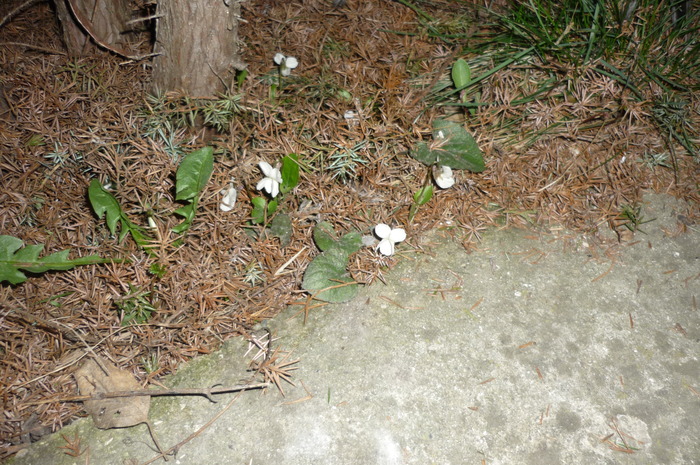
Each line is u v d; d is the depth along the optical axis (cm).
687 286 232
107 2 264
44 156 241
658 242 251
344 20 337
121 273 212
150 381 196
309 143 258
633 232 255
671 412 189
